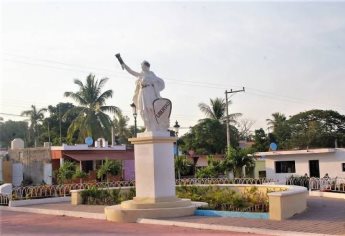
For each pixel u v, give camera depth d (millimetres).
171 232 12844
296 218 14789
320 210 17000
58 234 13273
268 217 14758
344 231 12102
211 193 19734
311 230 12367
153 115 16938
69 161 38656
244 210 16234
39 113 66062
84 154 39750
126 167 41500
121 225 14789
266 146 59875
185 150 55656
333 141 58594
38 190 25594
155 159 16438
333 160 35125
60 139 54469
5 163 36719
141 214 15508
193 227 13734
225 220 14484
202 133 55312
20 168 37125
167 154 16797
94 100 47781
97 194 22188
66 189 27000
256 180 30578
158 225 14445
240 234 12297
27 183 36500
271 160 37719
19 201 23594
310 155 35969
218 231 12914
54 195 26125
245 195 19219
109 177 35531
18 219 17922
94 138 47094
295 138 60219
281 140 62531
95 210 18984
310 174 35938
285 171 37188
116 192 22312
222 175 35438
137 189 16812
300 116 62562
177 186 22484
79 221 16328
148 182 16484
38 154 37188
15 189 25141
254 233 12453
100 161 41000
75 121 47781
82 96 47781
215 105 56406
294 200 15594
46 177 36062
